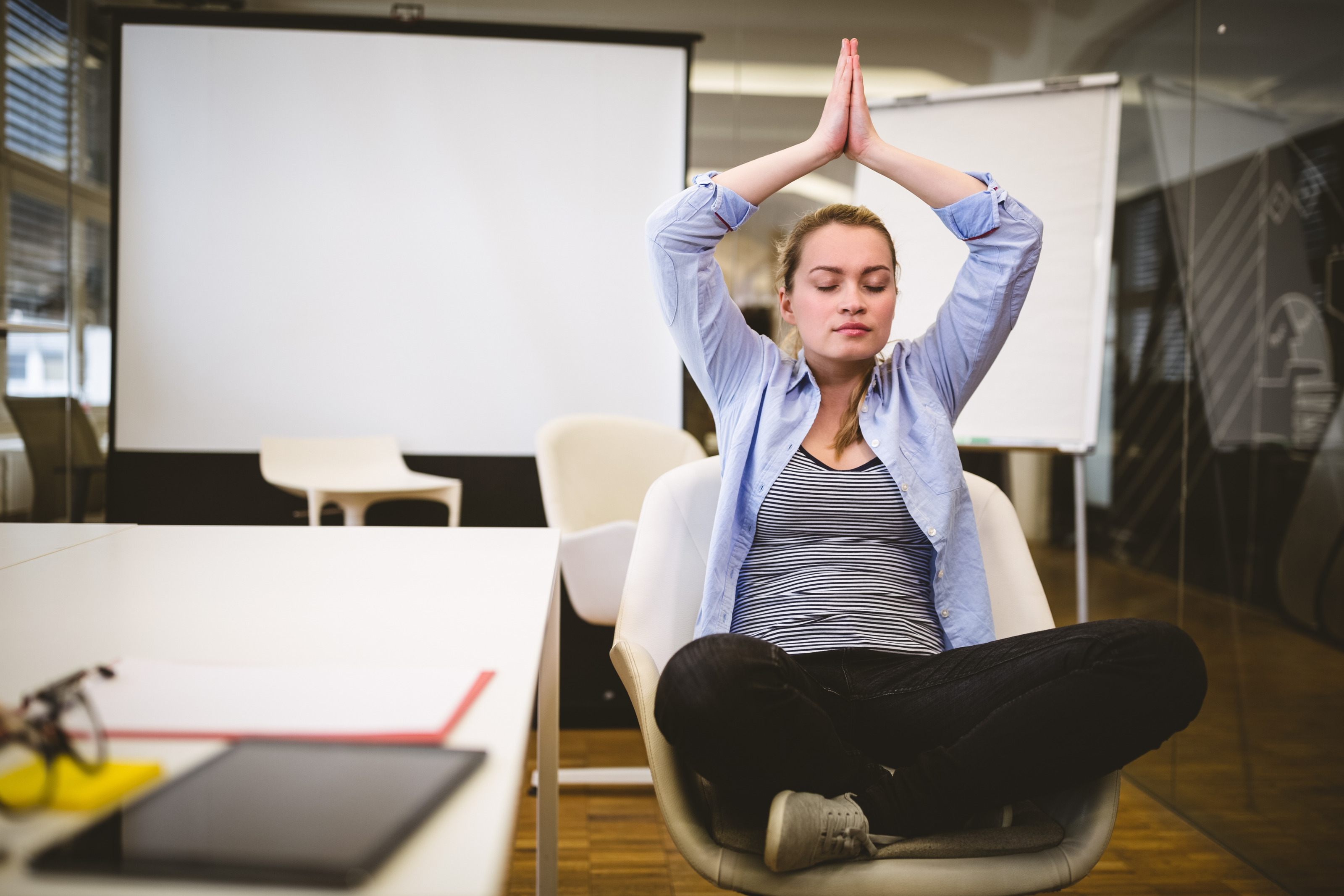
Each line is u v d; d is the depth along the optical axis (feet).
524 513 9.82
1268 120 6.70
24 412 9.39
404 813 1.38
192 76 9.48
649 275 9.89
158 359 9.52
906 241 8.29
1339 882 5.50
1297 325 6.29
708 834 3.39
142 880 1.20
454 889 1.20
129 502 9.50
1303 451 6.15
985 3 11.25
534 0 10.96
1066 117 7.71
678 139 9.88
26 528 4.39
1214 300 7.43
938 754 3.25
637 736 8.89
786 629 3.84
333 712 1.83
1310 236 6.14
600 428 8.29
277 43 9.53
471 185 9.73
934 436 4.19
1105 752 3.19
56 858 1.23
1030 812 3.49
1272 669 6.31
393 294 9.69
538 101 9.76
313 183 9.59
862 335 4.09
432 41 9.66
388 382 9.70
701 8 11.06
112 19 9.41
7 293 9.29
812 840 3.03
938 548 4.01
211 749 1.67
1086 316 7.58
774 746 3.12
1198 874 6.18
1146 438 8.64
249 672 2.09
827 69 11.14
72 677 1.77
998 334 4.43
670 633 4.15
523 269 9.79
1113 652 3.18
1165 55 8.51
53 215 9.77
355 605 2.83
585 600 7.11
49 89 9.64
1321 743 5.76
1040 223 4.32
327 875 1.19
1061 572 10.16
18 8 9.28
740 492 4.17
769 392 4.30
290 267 9.59
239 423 9.57
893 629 3.84
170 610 2.73
